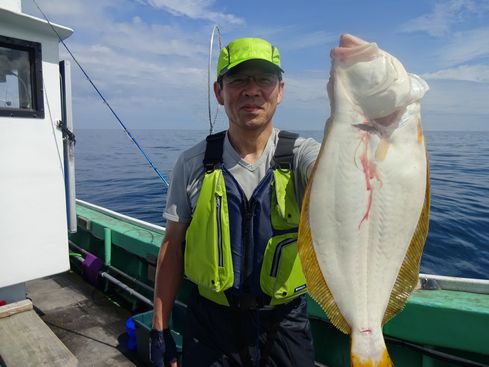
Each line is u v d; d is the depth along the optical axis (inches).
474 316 78.7
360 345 60.1
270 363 70.7
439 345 82.4
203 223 68.9
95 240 182.2
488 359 81.8
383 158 61.3
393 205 61.7
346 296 61.9
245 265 68.7
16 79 130.2
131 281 154.4
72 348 123.2
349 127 61.3
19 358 100.3
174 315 126.4
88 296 158.1
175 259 77.7
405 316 84.7
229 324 71.2
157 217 329.4
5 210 129.6
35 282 171.0
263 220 67.5
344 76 61.8
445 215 295.1
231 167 70.2
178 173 75.4
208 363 70.9
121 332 132.2
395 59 62.3
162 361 75.7
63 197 142.7
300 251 60.8
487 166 611.5
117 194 439.2
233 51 65.9
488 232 254.7
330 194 61.2
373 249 62.2
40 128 135.0
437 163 658.2
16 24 126.3
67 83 141.0
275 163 68.1
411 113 61.4
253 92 64.9
